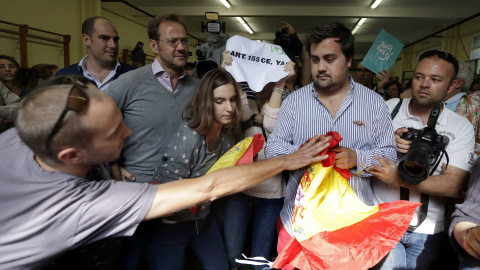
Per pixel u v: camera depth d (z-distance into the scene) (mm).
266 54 1633
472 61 9703
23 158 783
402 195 1299
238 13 9664
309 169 1092
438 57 1166
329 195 1103
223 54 1672
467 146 1200
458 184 1165
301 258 1110
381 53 1979
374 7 9117
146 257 1415
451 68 1159
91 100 712
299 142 1265
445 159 1213
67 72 2004
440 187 1144
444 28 10773
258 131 1699
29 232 721
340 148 1071
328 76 1105
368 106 1164
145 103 1455
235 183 909
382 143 1186
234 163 1252
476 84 4617
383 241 1020
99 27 1881
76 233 755
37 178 741
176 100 1502
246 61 1643
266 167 963
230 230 1633
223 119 1267
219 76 1229
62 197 735
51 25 6148
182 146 1238
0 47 5031
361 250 1022
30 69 2906
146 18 10453
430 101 1200
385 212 1042
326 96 1205
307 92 1242
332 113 1208
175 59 1429
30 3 5590
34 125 680
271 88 1731
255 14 9633
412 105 1327
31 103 697
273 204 1606
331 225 1059
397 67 16547
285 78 1594
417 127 1284
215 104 1241
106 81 1984
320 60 1103
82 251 951
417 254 1320
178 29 1411
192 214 1319
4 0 5047
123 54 8758
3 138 865
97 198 767
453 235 830
